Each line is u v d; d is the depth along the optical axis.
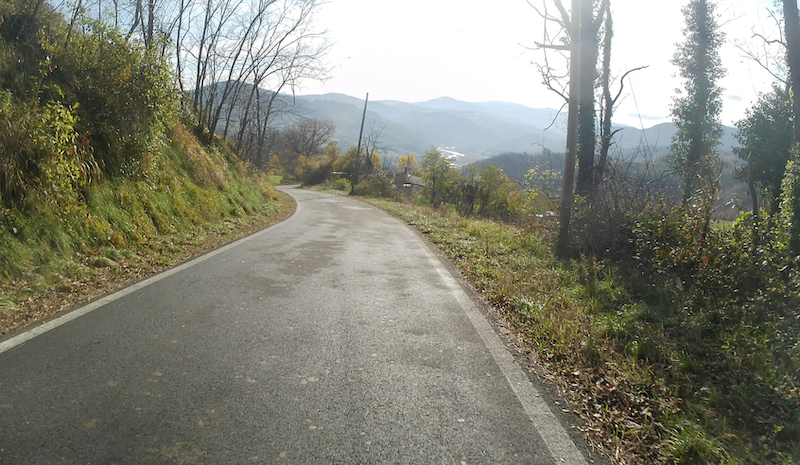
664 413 3.14
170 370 3.33
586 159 12.26
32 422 2.57
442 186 35.19
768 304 5.18
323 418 2.81
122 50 9.24
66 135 6.82
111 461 2.28
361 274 7.07
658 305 5.62
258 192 21.20
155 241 8.18
